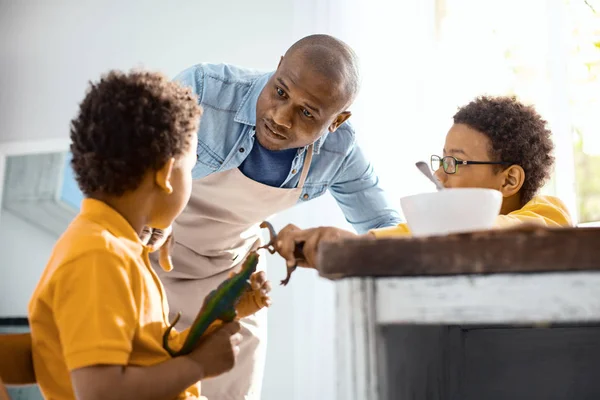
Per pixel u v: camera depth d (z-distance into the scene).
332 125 1.50
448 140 1.33
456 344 1.04
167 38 2.89
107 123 0.88
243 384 1.61
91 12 3.03
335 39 1.42
